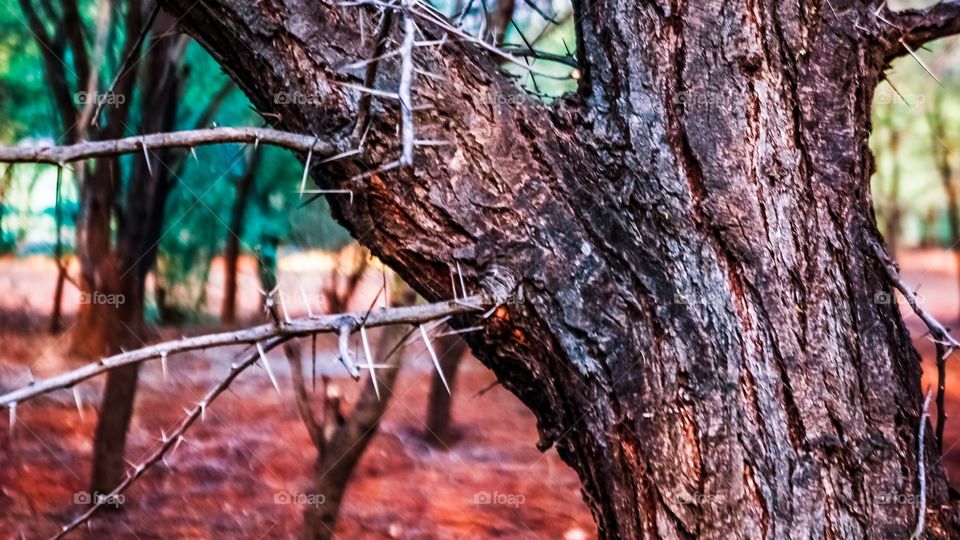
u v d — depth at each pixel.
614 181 1.31
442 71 1.31
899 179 9.73
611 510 1.28
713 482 1.25
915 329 5.47
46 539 3.63
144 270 4.70
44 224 8.64
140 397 6.18
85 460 4.75
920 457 1.23
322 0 1.30
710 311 1.27
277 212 8.48
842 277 1.28
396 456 5.27
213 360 7.62
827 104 1.31
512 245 1.29
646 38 1.32
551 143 1.32
